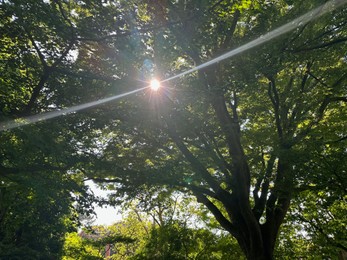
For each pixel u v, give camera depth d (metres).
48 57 8.39
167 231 18.11
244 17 11.38
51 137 8.02
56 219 23.19
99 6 7.93
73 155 9.35
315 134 11.75
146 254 17.80
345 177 10.72
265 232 12.67
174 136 10.93
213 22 8.49
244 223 12.57
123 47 8.45
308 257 19.17
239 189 12.14
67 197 10.03
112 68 9.32
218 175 12.52
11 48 8.12
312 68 12.68
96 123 9.77
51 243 25.27
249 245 12.38
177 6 8.12
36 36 7.94
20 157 8.24
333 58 12.05
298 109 13.21
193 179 11.69
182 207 20.02
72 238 26.52
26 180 8.86
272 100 12.82
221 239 18.02
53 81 9.02
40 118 8.49
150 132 10.96
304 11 9.82
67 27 7.79
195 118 10.45
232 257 17.62
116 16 8.08
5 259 22.11
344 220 15.58
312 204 15.18
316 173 10.78
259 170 13.14
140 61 8.95
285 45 9.71
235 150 12.02
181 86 9.47
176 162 11.50
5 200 12.16
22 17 7.35
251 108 12.82
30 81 8.94
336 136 12.38
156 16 8.20
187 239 17.81
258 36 10.18
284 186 11.41
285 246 19.02
